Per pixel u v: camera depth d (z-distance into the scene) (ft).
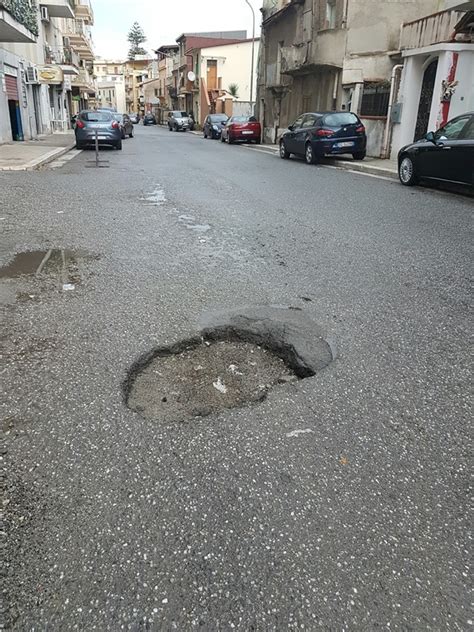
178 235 22.11
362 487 7.63
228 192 34.32
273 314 13.69
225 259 18.75
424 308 14.46
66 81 136.15
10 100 77.77
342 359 11.37
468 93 48.83
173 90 230.27
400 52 60.75
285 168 51.24
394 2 65.41
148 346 11.72
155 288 15.52
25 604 5.77
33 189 33.73
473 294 15.65
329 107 75.72
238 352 11.95
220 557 6.39
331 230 23.50
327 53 71.15
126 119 107.96
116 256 18.86
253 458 8.16
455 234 22.98
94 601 5.82
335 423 9.11
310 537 6.72
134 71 374.02
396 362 11.31
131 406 9.53
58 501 7.21
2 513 6.98
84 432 8.66
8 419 8.96
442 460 8.27
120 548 6.49
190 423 9.01
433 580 6.19
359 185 39.01
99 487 7.48
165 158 59.93
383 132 59.26
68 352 11.36
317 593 5.97
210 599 5.87
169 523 6.88
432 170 35.65
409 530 6.89
